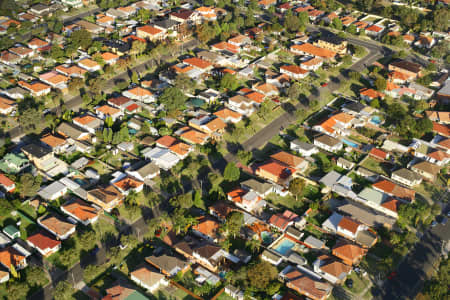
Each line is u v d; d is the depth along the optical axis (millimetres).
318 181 185125
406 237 160375
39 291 140000
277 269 150125
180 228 162750
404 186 187750
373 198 177750
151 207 172875
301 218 167875
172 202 168875
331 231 164500
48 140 198875
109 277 145250
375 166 198250
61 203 173000
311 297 138375
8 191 176000
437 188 187875
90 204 172500
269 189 180375
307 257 155125
